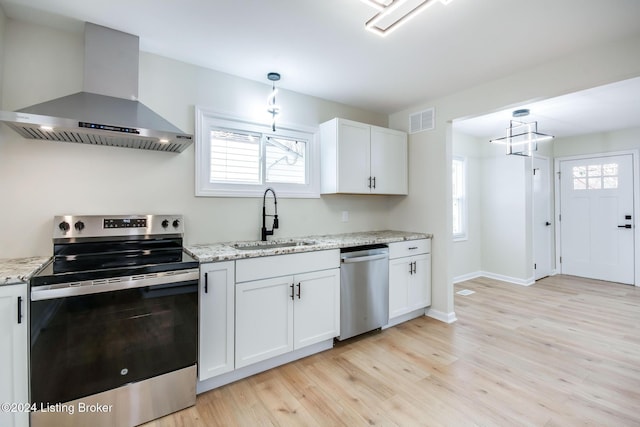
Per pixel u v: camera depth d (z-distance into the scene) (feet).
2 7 5.57
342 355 7.85
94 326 4.91
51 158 6.19
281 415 5.58
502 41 6.59
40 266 5.11
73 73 6.40
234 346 6.44
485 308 11.36
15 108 5.93
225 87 8.23
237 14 5.71
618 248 14.65
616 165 14.60
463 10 5.51
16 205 5.90
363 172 9.93
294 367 7.26
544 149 16.10
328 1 5.31
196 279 5.81
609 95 9.68
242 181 8.59
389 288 9.36
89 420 4.92
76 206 6.41
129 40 6.41
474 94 9.19
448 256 10.12
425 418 5.48
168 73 7.44
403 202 11.52
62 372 4.70
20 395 4.46
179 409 5.70
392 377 6.81
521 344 8.40
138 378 5.30
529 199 14.83
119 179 6.83
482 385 6.48
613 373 6.91
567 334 9.03
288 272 7.20
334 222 10.54
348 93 9.71
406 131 11.34
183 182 7.61
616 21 5.82
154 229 6.95
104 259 5.98
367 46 6.83
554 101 10.24
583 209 15.74
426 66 7.82
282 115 9.24
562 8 5.44
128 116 5.93
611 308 11.27
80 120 5.28
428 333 9.18
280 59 7.48
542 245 15.90
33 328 4.51
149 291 5.34
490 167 15.79
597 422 5.34
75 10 5.63
